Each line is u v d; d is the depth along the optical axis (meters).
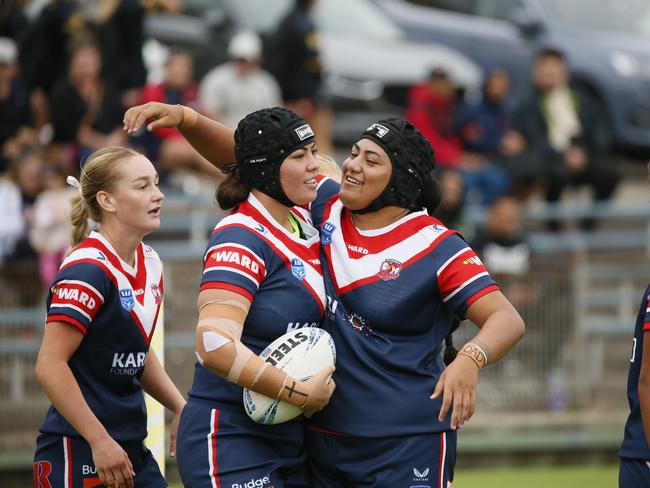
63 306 15.48
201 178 38.94
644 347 15.34
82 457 16.22
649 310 15.36
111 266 15.84
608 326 33.38
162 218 34.41
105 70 35.47
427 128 38.16
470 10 46.88
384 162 15.03
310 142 14.96
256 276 14.68
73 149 34.66
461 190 35.34
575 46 45.28
